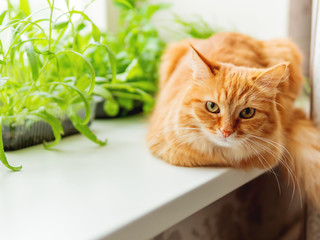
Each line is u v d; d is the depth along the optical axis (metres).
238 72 0.48
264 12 0.77
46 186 0.43
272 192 0.73
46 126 0.56
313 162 0.56
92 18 0.82
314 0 0.57
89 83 0.53
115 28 0.83
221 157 0.49
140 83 0.68
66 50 0.48
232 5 0.81
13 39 0.48
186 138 0.48
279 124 0.51
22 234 0.34
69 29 0.66
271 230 0.79
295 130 0.58
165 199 0.40
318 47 0.56
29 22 0.46
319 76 0.57
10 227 0.35
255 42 0.64
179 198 0.41
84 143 0.57
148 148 0.54
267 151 0.50
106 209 0.38
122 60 0.69
